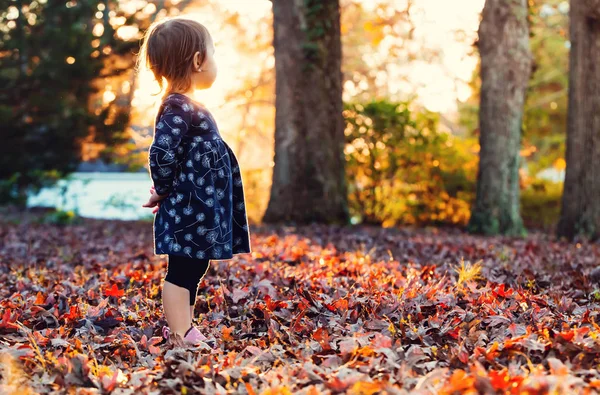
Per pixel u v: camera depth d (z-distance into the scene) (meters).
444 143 15.77
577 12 10.35
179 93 3.65
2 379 2.81
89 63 16.38
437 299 4.36
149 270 6.27
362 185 15.40
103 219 15.90
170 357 3.12
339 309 4.17
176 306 3.54
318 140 13.05
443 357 3.09
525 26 12.44
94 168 23.72
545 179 18.50
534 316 3.82
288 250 7.50
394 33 18.84
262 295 4.72
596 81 10.31
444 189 15.75
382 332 3.56
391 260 6.92
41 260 7.55
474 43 13.16
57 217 13.73
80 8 16.75
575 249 8.74
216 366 3.02
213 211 3.52
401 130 15.19
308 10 12.98
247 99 24.14
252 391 2.61
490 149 12.43
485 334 3.45
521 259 7.21
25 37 16.73
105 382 2.76
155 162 3.45
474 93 25.89
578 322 3.67
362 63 26.64
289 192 13.07
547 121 29.17
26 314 4.16
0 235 10.66
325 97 13.11
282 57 13.12
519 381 2.53
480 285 5.34
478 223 12.43
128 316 4.18
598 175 10.43
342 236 10.41
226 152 3.68
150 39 3.69
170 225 3.48
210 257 3.49
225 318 4.20
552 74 28.77
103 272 6.06
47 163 17.19
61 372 2.89
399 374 2.72
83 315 4.10
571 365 2.83
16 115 16.52
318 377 2.74
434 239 10.08
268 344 3.59
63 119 16.69
